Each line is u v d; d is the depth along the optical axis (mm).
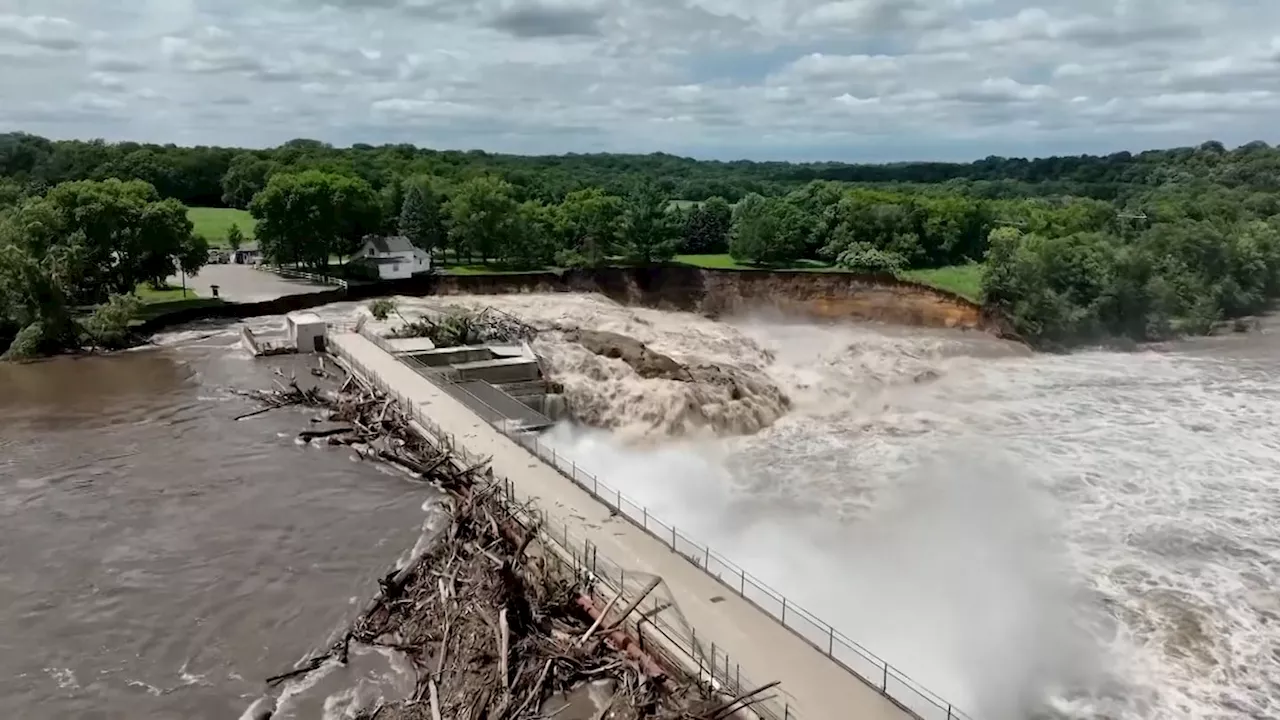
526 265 133125
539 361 72125
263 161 192500
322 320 85125
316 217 113812
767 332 111875
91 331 79125
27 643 33781
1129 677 36531
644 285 131375
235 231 133750
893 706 25844
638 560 35250
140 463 52062
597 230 131375
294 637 34125
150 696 30531
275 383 68750
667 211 139625
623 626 30438
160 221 94312
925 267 141375
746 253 139000
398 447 53031
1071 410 76312
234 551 41094
